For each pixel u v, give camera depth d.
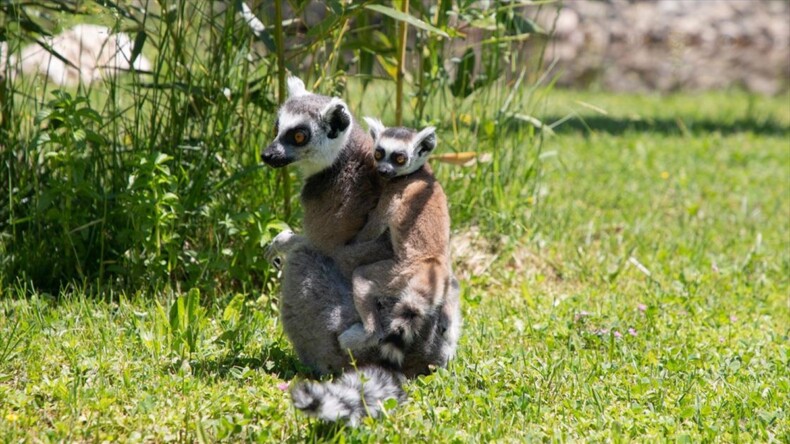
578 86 32.03
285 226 10.80
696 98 30.19
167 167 10.87
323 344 8.70
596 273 12.88
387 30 12.72
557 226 14.57
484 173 13.52
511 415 8.07
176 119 11.38
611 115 25.67
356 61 12.99
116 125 11.47
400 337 8.18
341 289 8.69
